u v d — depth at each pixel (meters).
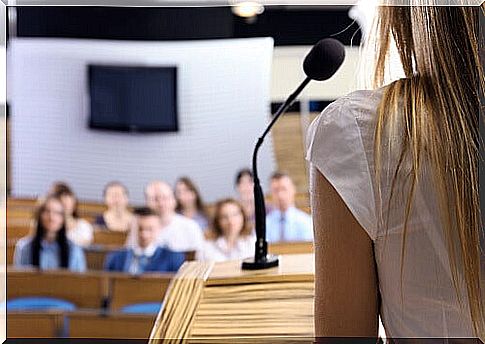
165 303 1.05
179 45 5.30
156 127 5.36
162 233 5.30
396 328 0.76
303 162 5.20
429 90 0.73
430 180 0.72
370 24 0.86
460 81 0.73
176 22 5.26
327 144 0.75
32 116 5.38
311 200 0.78
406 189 0.73
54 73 5.36
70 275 4.68
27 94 5.37
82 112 5.40
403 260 0.74
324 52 1.25
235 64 5.30
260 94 5.25
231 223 5.30
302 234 5.07
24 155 5.36
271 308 1.01
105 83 5.38
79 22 5.33
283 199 5.16
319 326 0.78
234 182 5.33
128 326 3.38
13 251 5.14
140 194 5.41
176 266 5.19
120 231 5.33
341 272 0.76
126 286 4.58
